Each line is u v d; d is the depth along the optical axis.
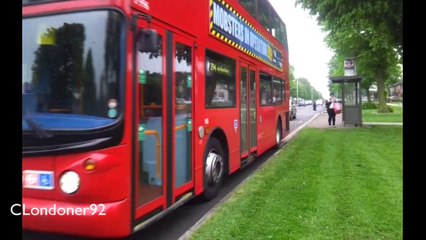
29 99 3.92
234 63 8.11
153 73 4.67
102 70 3.86
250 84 9.38
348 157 11.13
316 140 15.70
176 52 5.36
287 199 6.70
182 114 5.58
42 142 3.83
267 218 5.69
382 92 37.78
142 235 5.31
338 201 6.54
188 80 5.78
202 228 5.32
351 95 22.77
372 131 19.06
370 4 16.78
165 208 4.98
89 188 3.75
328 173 8.88
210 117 6.70
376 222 5.49
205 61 6.47
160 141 4.85
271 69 11.95
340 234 5.05
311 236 4.98
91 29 3.89
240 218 5.70
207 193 6.74
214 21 6.89
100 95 3.86
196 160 6.10
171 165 5.17
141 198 4.34
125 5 3.95
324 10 18.91
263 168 9.79
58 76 3.92
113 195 3.85
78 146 3.77
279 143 13.32
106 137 3.81
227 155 7.65
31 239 4.70
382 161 10.38
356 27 22.66
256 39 10.02
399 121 26.19
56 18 3.95
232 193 7.23
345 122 22.94
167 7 5.05
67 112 3.89
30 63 3.96
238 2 8.49
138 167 4.25
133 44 4.06
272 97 12.10
